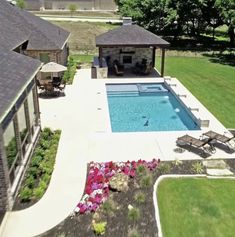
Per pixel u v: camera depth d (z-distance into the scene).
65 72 30.94
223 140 18.03
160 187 14.80
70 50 44.38
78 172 15.84
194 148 18.33
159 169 16.17
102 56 34.94
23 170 15.22
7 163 13.03
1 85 13.28
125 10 53.47
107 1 86.00
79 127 20.95
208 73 35.75
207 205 13.65
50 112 23.41
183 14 51.28
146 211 13.16
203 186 14.94
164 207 13.48
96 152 17.75
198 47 51.03
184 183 15.12
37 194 13.87
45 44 29.78
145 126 22.70
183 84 31.02
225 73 35.97
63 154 17.45
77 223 12.50
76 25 57.03
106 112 23.52
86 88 29.03
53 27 37.00
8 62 16.31
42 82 28.97
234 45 52.56
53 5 83.94
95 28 55.56
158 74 34.31
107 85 31.00
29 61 18.38
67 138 19.36
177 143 18.94
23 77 15.34
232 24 41.53
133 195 14.12
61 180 15.16
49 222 12.54
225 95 28.03
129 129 22.19
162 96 28.88
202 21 55.06
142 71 34.00
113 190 14.39
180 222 12.68
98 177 14.95
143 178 14.94
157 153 17.75
